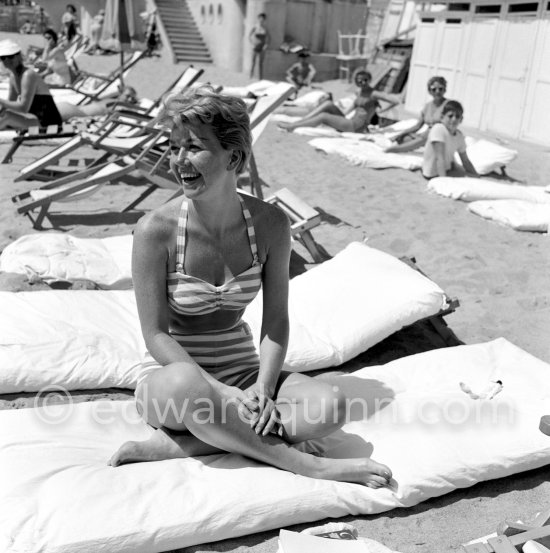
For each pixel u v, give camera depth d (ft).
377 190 24.02
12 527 7.05
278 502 7.83
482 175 26.55
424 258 17.94
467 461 8.77
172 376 8.07
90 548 7.03
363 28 64.39
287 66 60.59
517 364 11.27
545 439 9.25
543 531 7.07
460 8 41.29
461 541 7.98
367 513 8.26
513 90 36.06
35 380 10.32
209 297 8.75
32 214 19.76
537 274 16.99
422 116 29.86
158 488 7.80
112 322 11.92
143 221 8.53
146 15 67.51
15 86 28.32
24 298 12.15
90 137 22.76
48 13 80.79
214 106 7.89
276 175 25.90
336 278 13.43
